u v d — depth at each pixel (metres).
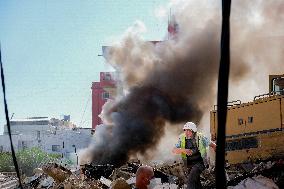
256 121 7.94
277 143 7.39
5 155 31.19
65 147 55.00
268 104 7.69
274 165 7.08
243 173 7.48
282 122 7.35
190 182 6.12
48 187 11.68
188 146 6.23
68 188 9.65
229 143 8.59
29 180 13.70
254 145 7.91
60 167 11.73
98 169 14.14
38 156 32.47
